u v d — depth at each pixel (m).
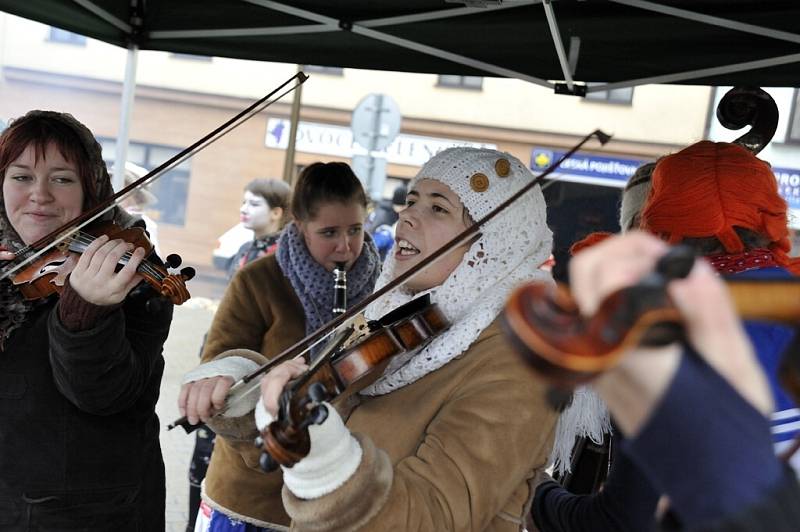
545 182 2.11
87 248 2.25
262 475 3.04
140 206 5.87
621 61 3.62
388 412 1.97
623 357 0.64
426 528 1.67
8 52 17.09
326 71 16.72
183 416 2.12
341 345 2.01
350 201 3.33
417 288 2.20
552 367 0.61
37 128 2.50
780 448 1.35
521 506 1.87
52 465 2.38
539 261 2.16
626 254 0.64
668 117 13.86
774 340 1.53
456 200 2.13
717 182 1.86
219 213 17.47
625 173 10.55
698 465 0.65
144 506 2.54
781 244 1.91
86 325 2.22
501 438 1.79
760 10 3.21
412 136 16.23
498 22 3.59
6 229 2.54
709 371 0.65
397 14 3.70
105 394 2.31
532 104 15.70
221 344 3.32
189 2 3.89
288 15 3.82
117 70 17.31
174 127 17.45
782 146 12.11
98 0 3.75
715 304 0.64
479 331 1.97
